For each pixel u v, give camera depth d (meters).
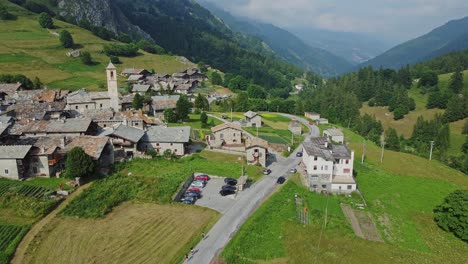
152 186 72.81
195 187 75.62
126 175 76.88
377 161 113.44
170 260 51.69
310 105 189.25
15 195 64.00
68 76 187.62
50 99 127.50
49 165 72.12
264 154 90.44
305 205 74.12
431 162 119.38
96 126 94.69
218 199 71.25
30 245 52.44
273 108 186.25
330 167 83.44
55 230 56.75
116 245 54.28
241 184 75.56
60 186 67.62
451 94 199.50
